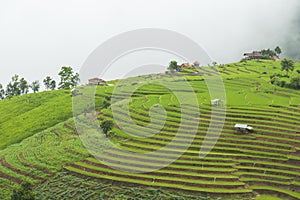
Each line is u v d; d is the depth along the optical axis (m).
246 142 71.38
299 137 72.62
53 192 63.00
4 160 79.56
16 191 56.62
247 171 62.31
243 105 90.31
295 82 111.75
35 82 165.75
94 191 60.75
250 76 133.00
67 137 86.75
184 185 58.94
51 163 73.25
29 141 90.31
